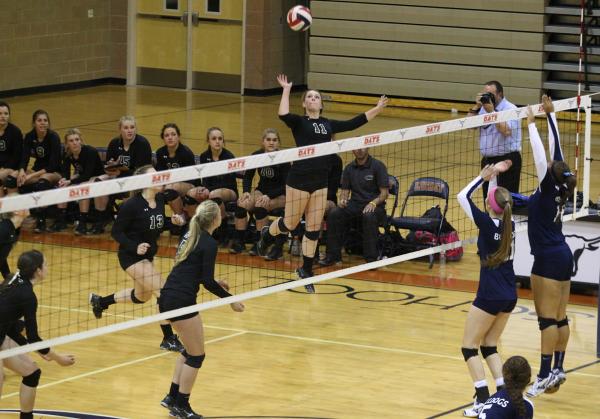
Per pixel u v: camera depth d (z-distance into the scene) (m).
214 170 12.91
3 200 11.02
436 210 19.56
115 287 17.22
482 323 12.19
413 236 19.22
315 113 15.57
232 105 34.31
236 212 19.30
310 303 16.81
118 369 13.84
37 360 14.13
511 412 10.06
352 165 18.97
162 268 18.34
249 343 14.91
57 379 13.41
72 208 21.31
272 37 36.41
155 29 37.62
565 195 12.73
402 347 14.81
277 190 19.33
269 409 12.47
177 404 12.06
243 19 36.19
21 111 31.95
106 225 21.30
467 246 20.56
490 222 12.13
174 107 33.62
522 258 17.58
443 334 15.40
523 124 30.89
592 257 17.06
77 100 34.53
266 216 19.20
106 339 14.98
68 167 21.08
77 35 36.84
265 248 16.42
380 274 18.47
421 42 34.19
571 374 13.89
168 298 12.11
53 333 14.84
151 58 37.84
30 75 35.34
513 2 32.72
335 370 13.87
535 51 32.84
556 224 12.85
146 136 28.53
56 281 17.55
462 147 28.30
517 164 18.50
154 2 37.44
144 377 13.56
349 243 19.39
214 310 16.33
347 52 35.12
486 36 33.31
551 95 33.28
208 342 14.91
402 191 23.36
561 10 32.41
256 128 30.16
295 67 37.69
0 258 13.91
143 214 13.90
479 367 12.18
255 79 36.34
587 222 17.00
